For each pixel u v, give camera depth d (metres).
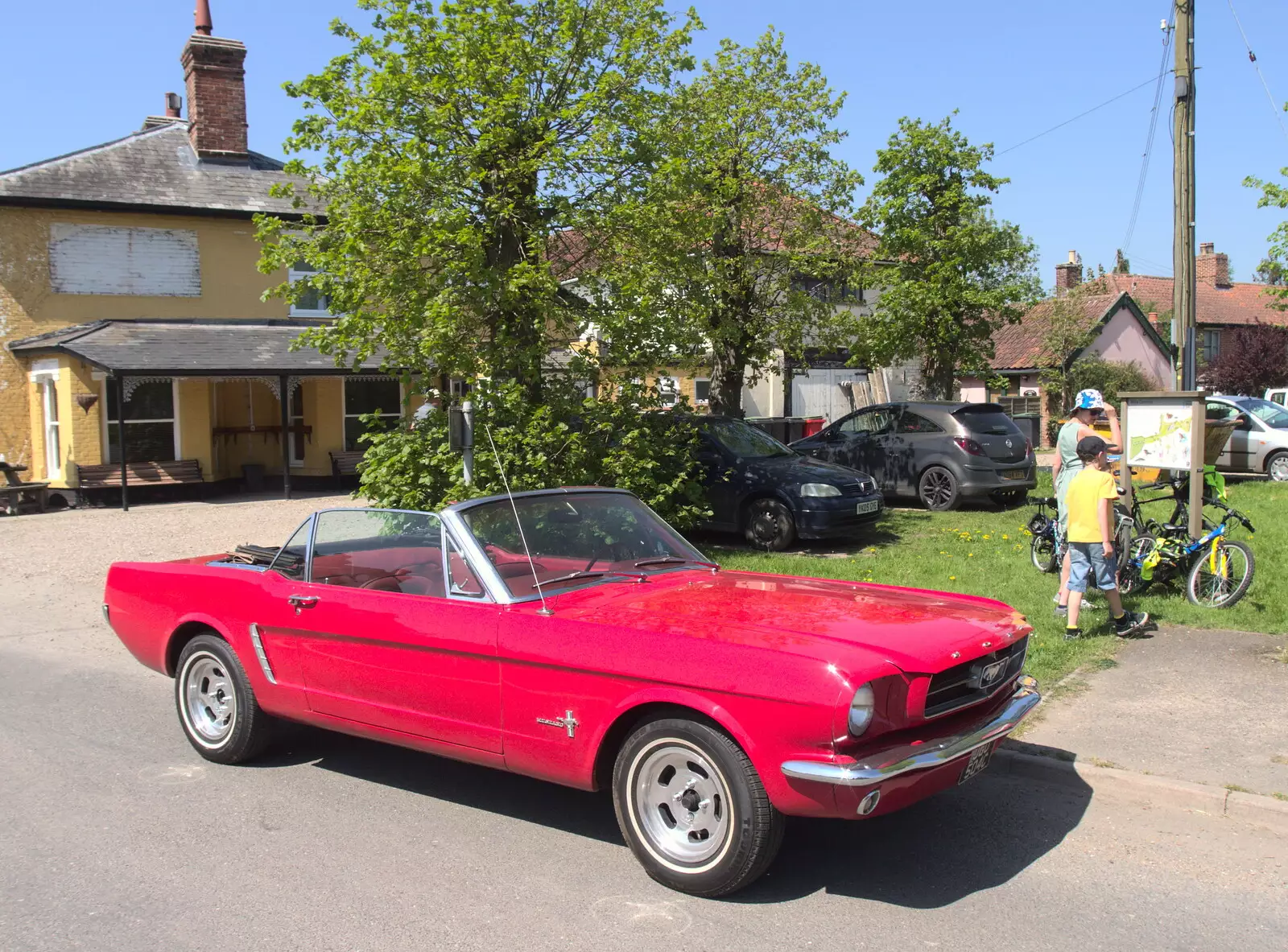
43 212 19.09
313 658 5.16
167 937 3.71
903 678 3.72
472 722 4.52
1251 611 7.71
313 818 4.89
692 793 3.97
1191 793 4.70
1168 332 43.53
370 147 9.71
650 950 3.54
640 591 4.74
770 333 15.46
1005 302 18.23
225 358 17.86
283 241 10.35
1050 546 9.46
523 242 10.02
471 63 9.34
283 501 18.22
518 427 9.79
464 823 4.80
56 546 13.73
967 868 4.20
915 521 13.44
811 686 3.58
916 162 16.94
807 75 14.47
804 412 29.56
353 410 20.91
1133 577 8.27
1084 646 7.02
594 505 5.45
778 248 15.01
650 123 10.91
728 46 14.45
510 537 4.88
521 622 4.33
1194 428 8.07
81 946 3.64
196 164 21.22
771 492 11.57
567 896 3.98
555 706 4.21
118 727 6.52
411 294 9.38
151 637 6.08
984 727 3.98
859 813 3.56
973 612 4.48
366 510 5.14
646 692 3.93
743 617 4.20
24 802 5.16
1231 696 5.99
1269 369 36.34
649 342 10.61
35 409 19.03
